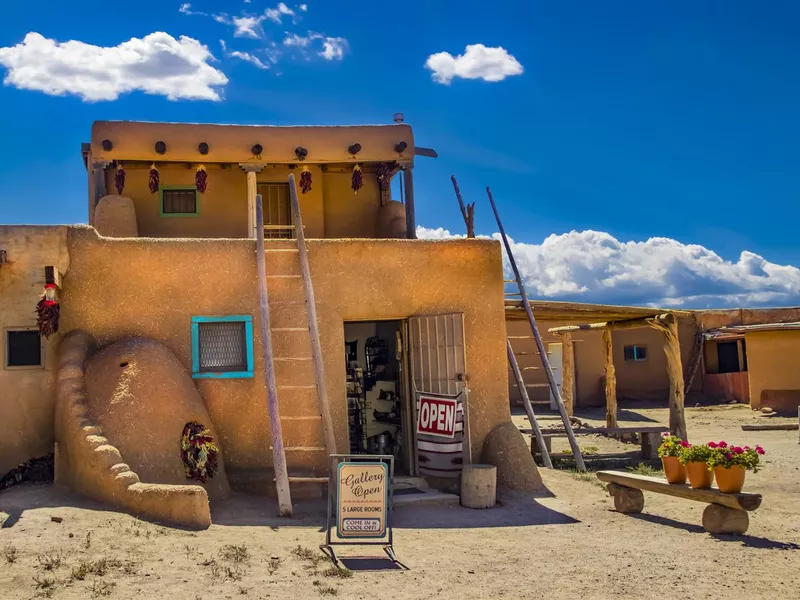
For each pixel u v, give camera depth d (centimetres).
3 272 1095
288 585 698
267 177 1572
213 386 1152
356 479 852
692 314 2930
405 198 1555
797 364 2436
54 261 1113
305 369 1182
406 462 1303
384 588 705
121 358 1066
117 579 680
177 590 665
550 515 1059
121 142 1438
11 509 887
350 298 1225
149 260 1159
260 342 1175
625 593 699
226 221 1541
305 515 1023
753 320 2942
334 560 794
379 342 1534
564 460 1551
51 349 1098
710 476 941
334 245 1230
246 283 1188
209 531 880
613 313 1644
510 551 852
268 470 1144
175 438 1028
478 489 1106
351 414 1502
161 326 1150
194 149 1469
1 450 1063
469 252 1288
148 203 1516
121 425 998
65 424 1011
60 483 1005
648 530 957
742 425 2119
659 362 2923
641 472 1380
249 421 1155
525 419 2384
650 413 2581
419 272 1261
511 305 1559
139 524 854
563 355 2245
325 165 1591
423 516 1056
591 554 837
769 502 1121
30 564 701
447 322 1235
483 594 693
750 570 769
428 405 1238
